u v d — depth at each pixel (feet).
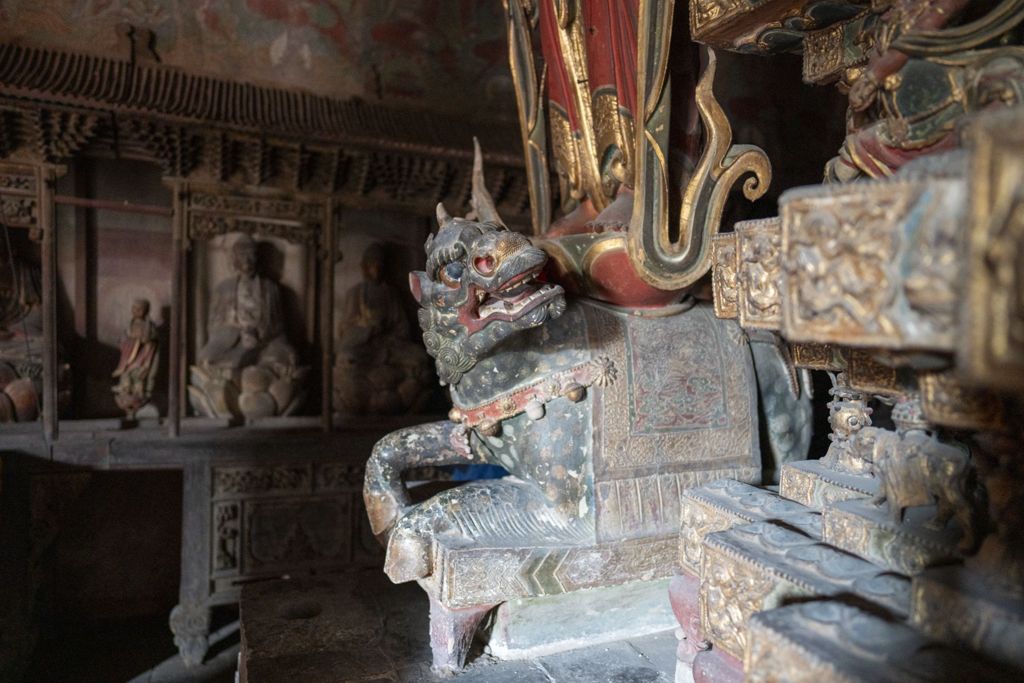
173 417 17.49
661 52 6.80
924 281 2.88
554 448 6.96
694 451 7.34
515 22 9.50
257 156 17.93
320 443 18.47
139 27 18.21
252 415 19.11
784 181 15.56
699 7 6.25
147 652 18.54
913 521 4.45
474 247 6.03
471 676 6.57
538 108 9.49
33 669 17.51
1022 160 2.33
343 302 20.93
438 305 6.71
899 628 3.72
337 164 18.67
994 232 2.39
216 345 19.31
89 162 18.48
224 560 17.87
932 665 3.37
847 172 5.19
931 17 4.34
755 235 4.77
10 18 17.11
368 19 20.40
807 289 3.43
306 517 18.57
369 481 7.63
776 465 8.13
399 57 20.71
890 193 3.03
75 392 18.56
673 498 7.20
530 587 6.64
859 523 4.65
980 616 3.46
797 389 8.12
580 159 8.58
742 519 5.57
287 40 19.71
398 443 7.80
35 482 16.24
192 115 16.52
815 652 3.52
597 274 7.25
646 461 7.11
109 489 20.35
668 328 7.47
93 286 18.74
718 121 7.07
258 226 18.85
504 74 21.67
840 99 15.26
